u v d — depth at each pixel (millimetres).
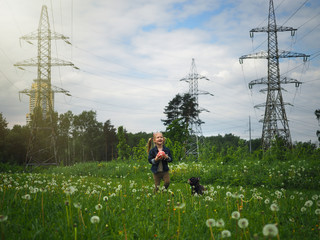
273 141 15727
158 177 6688
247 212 3771
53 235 2438
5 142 54781
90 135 90125
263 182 9961
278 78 39656
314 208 4141
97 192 5180
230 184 10016
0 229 2402
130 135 96688
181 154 19812
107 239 2529
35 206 3498
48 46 37156
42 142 49625
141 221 3166
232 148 15328
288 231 2850
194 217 3395
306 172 10469
